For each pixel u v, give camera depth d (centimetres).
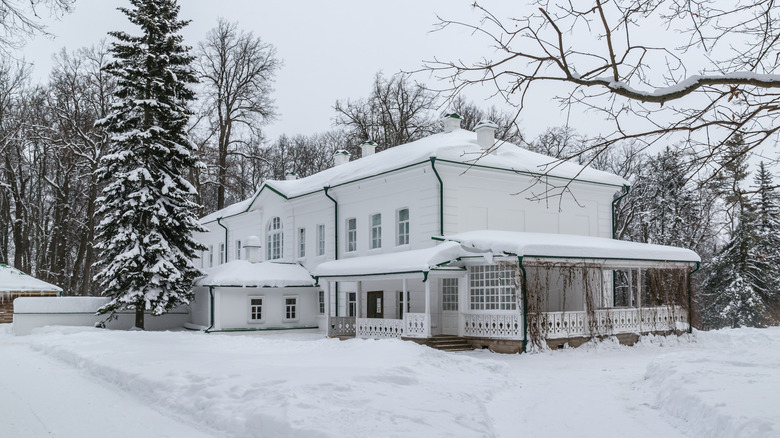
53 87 4675
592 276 2686
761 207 2947
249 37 5134
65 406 1186
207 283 3094
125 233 3011
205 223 4750
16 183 4909
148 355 1744
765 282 3919
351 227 3109
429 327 2280
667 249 2627
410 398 1085
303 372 1288
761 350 1590
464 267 2377
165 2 3281
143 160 3117
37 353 2258
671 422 1048
